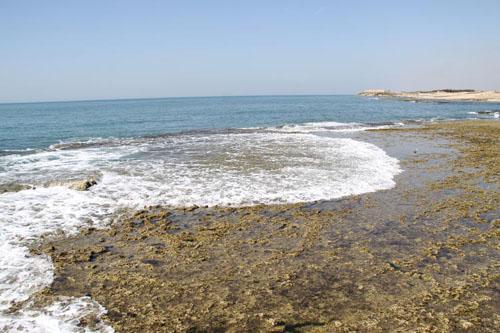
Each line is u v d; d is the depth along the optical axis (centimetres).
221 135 3162
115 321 632
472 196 1312
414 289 718
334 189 1412
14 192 1410
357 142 2616
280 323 619
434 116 5438
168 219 1129
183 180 1566
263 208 1211
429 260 838
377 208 1202
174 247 924
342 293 707
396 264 820
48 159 2083
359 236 980
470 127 3450
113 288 739
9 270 814
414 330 596
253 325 616
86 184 1468
